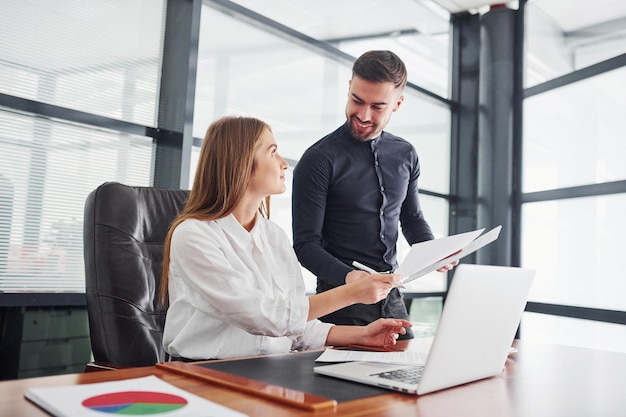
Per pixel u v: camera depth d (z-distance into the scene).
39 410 0.66
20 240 2.37
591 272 3.27
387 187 2.04
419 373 0.94
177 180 2.77
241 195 1.33
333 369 0.97
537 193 3.66
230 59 3.11
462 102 4.44
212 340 1.24
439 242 1.25
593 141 3.28
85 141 2.59
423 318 4.05
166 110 2.86
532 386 0.96
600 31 3.30
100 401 0.67
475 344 0.91
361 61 1.89
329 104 3.66
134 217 1.49
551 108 3.62
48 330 2.40
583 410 0.81
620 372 1.13
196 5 2.83
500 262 3.78
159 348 1.44
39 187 2.44
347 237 2.02
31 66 2.43
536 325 3.62
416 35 4.23
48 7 2.48
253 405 0.73
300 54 3.48
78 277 2.54
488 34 4.02
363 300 1.17
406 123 4.09
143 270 1.46
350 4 3.79
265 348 1.29
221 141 1.33
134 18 2.78
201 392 0.78
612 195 3.15
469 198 4.28
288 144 3.39
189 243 1.22
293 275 1.49
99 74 2.65
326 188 1.96
